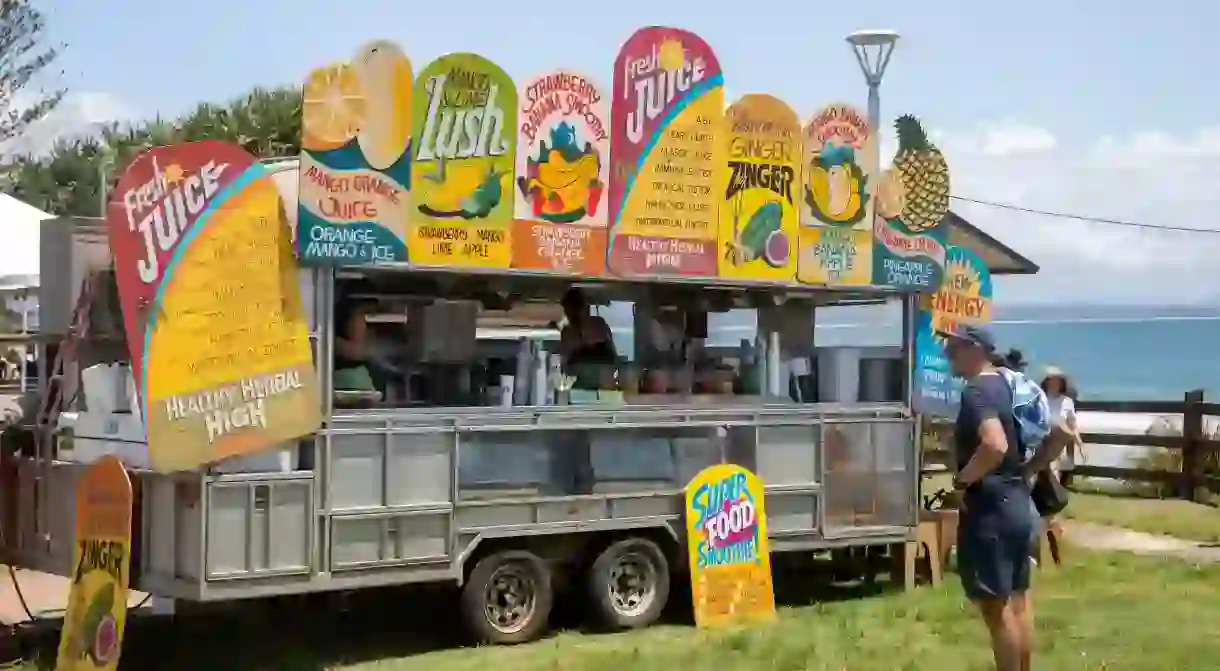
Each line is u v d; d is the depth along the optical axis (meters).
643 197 9.02
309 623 9.23
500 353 9.05
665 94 9.12
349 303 8.35
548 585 8.77
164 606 9.41
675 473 9.32
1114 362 88.75
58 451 8.21
